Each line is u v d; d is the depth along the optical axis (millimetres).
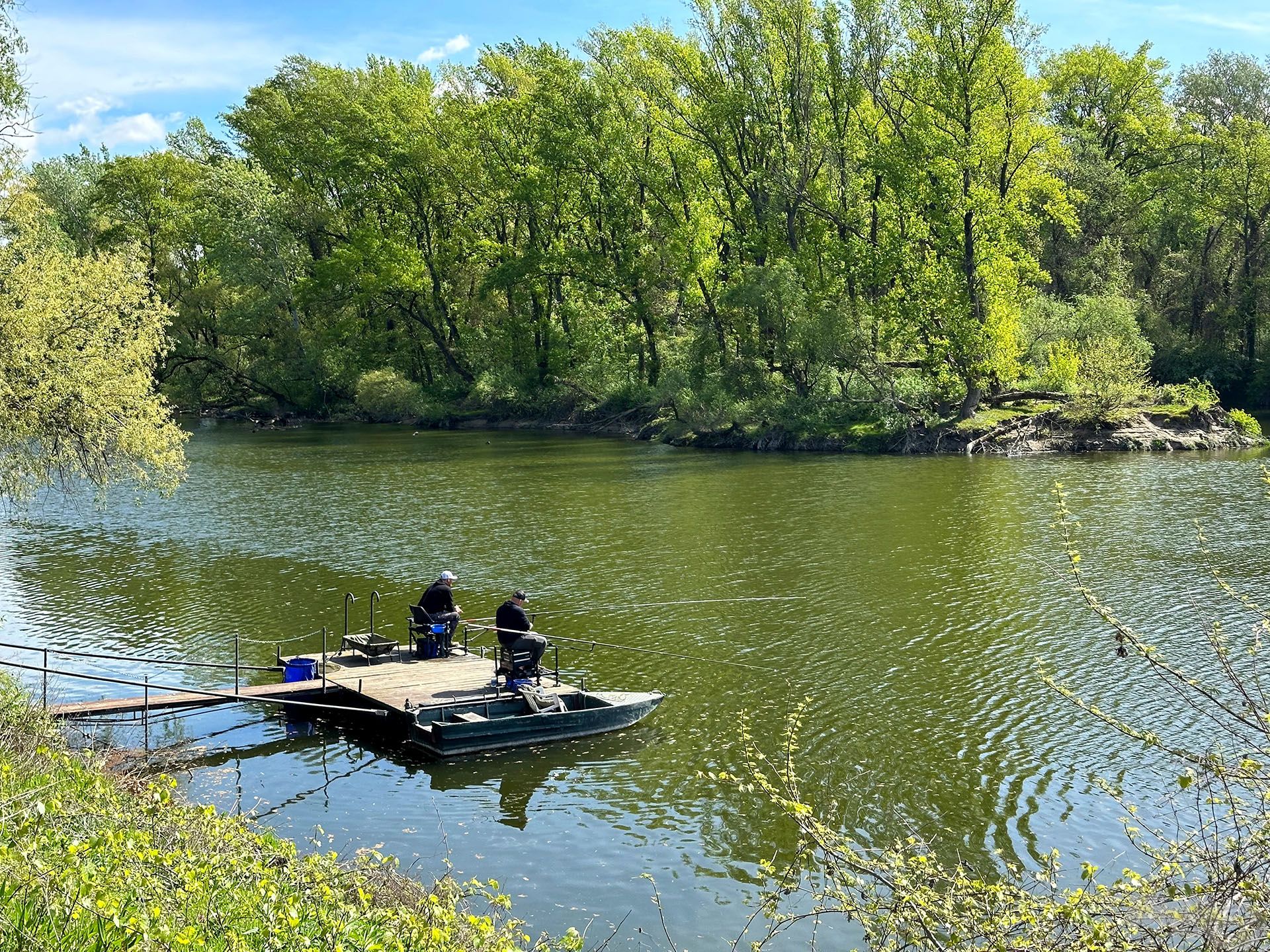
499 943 8867
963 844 13953
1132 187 77375
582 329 75438
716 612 24922
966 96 55156
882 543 31531
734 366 63844
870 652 21766
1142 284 82375
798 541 32156
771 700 19344
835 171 65188
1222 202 73812
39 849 8219
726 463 52125
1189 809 14508
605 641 22891
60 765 12391
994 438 53094
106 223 91375
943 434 54000
